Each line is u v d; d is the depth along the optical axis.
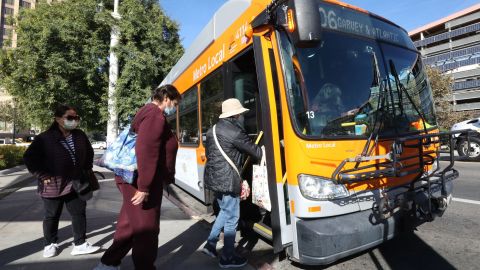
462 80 66.19
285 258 4.24
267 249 4.64
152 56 18.11
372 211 3.62
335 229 3.24
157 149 3.09
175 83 8.72
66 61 18.16
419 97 4.50
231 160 3.75
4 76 20.73
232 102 3.82
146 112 3.21
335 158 3.45
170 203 7.91
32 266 4.07
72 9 18.80
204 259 4.23
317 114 3.49
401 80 4.27
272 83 3.69
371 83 3.94
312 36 3.03
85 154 4.33
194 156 6.83
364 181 3.59
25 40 18.27
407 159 3.86
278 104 3.67
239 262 3.96
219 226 3.97
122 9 19.00
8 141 61.78
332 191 3.38
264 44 3.73
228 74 4.79
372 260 4.10
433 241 4.60
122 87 17.47
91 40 18.66
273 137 3.64
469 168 10.84
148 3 19.34
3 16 81.75
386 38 4.34
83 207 4.45
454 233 4.88
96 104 19.61
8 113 51.78
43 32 17.38
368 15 4.25
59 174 4.21
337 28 3.91
